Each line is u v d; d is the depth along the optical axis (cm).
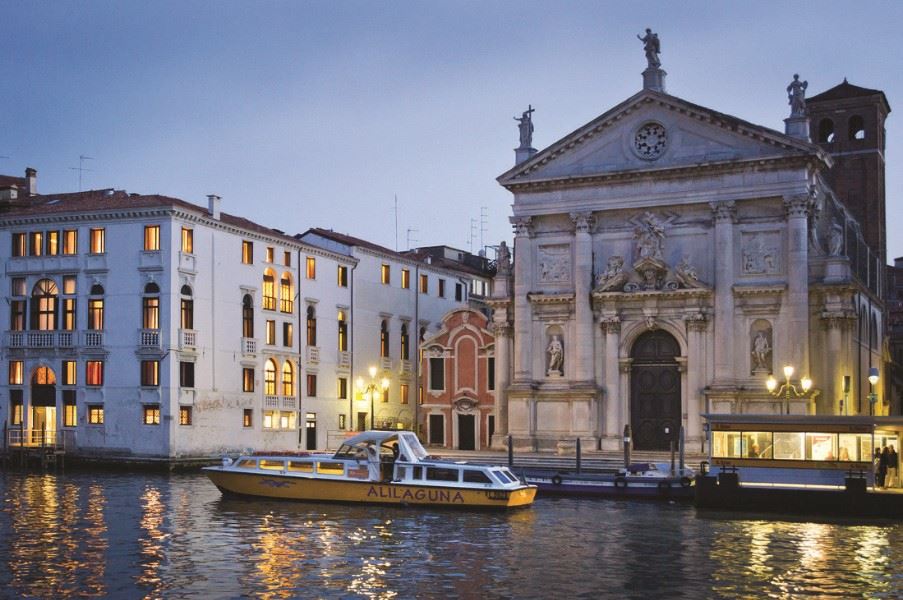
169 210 5872
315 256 6969
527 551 3062
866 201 7706
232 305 6294
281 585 2569
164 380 5853
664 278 5575
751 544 3192
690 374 5481
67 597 2431
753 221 5434
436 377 6919
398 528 3519
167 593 2477
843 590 2541
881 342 6894
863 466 3975
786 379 4875
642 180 5625
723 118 5422
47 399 6144
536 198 5891
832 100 7800
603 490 4488
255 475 4275
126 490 4688
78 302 6094
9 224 6256
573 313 5803
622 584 2598
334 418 7094
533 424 5838
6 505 4062
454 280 8531
